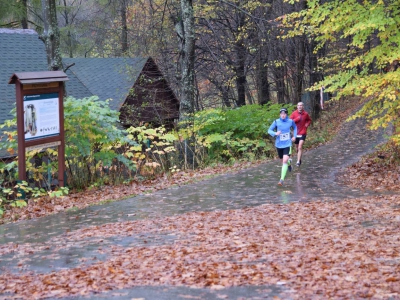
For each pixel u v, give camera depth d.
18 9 31.89
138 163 17.78
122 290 6.25
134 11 34.41
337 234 8.49
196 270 6.86
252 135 23.11
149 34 28.67
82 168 16.41
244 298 5.77
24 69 23.14
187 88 20.62
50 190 14.78
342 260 7.00
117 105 24.97
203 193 13.48
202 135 22.20
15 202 13.62
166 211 11.45
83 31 39.31
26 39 24.83
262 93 32.53
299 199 12.00
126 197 13.74
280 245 8.00
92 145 16.28
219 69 28.91
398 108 14.39
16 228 10.68
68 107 15.85
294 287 6.04
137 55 32.06
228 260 7.30
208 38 29.58
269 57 31.56
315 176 15.47
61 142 14.72
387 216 9.71
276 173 16.30
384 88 14.26
